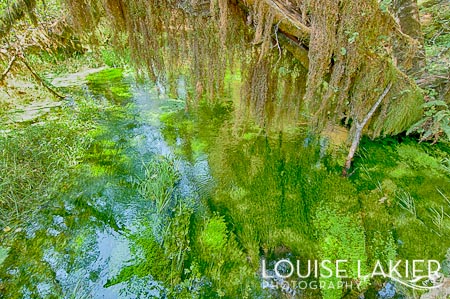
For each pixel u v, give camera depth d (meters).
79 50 4.53
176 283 1.63
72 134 2.89
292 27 1.51
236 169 2.33
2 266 1.73
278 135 2.59
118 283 1.64
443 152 2.19
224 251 1.77
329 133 2.40
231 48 1.77
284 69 1.82
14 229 1.96
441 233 1.69
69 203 2.16
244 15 1.65
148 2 1.66
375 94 1.76
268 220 1.91
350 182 2.06
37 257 1.79
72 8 1.65
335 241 1.73
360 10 1.36
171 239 1.87
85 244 1.87
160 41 1.84
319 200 1.98
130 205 2.13
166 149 2.66
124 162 2.54
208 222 1.94
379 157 2.18
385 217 1.80
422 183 1.98
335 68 1.57
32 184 2.28
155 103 3.41
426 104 1.94
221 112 3.04
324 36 1.40
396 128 2.06
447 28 2.83
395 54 1.67
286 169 2.26
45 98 3.62
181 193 2.19
